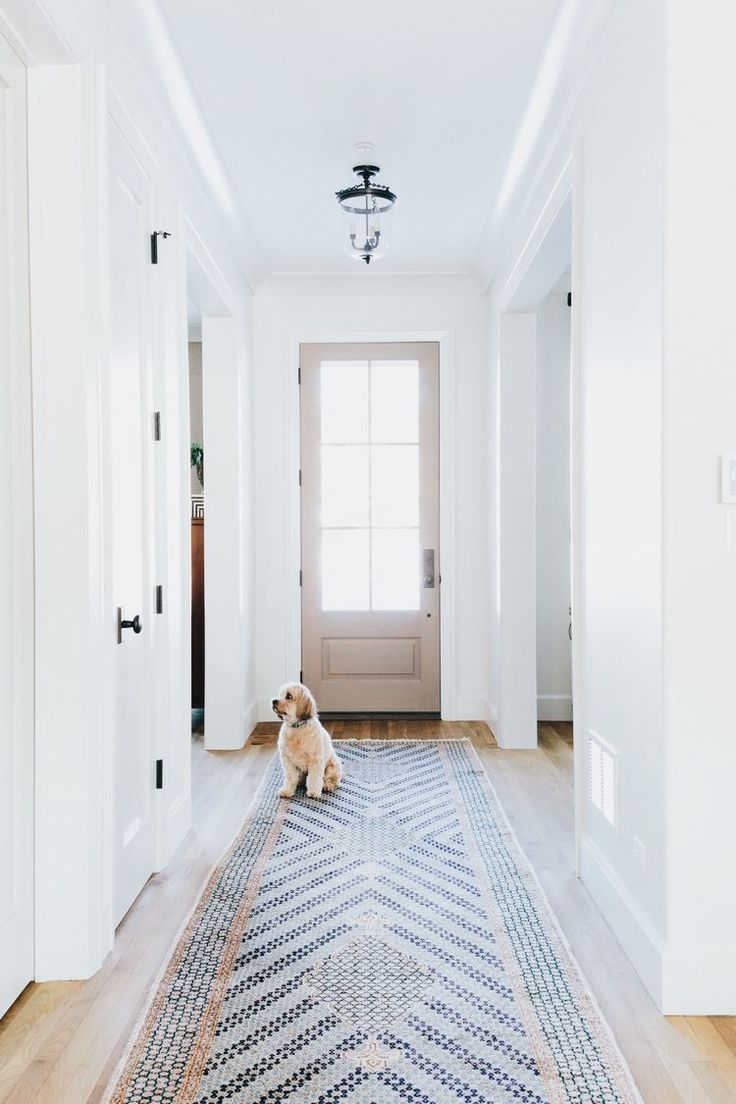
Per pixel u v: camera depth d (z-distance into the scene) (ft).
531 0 7.63
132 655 8.07
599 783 8.07
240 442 14.30
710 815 6.19
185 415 10.17
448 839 9.84
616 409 7.43
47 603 6.62
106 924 7.00
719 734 6.19
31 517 6.57
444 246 14.48
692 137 6.11
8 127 6.23
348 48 8.41
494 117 9.89
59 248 6.57
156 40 8.04
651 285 6.44
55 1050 5.69
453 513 16.16
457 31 8.13
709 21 6.08
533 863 9.11
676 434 6.17
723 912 6.20
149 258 8.73
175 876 8.77
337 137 10.38
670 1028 5.98
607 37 7.57
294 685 11.36
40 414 6.59
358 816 10.68
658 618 6.31
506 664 14.17
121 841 7.70
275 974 6.70
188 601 10.28
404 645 16.44
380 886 8.48
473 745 14.34
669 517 6.19
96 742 6.79
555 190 9.69
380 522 16.38
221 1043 5.75
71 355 6.59
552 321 16.25
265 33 8.11
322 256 14.99
